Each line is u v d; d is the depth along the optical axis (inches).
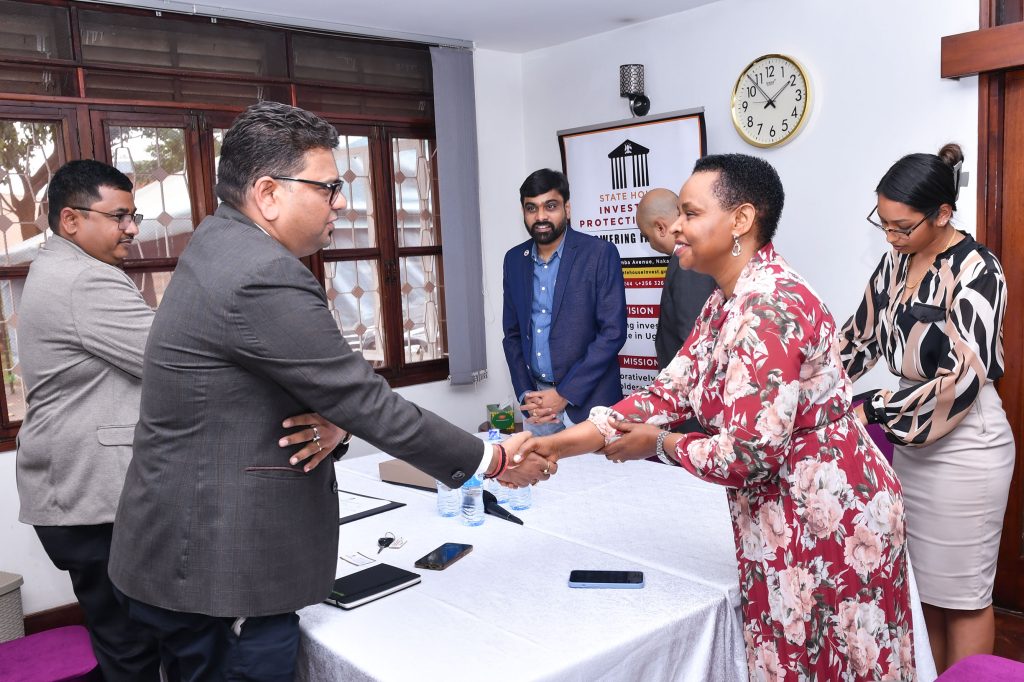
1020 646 111.2
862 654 56.7
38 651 72.7
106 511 81.4
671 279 119.3
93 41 129.0
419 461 54.8
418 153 169.9
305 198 52.6
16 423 125.2
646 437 61.3
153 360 50.4
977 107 116.4
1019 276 116.7
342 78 156.7
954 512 85.0
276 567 50.4
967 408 81.4
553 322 126.9
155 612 51.8
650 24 158.1
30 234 126.3
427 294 173.8
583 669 48.5
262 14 143.2
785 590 55.5
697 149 150.0
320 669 53.2
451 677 47.0
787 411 51.4
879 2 125.3
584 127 166.7
